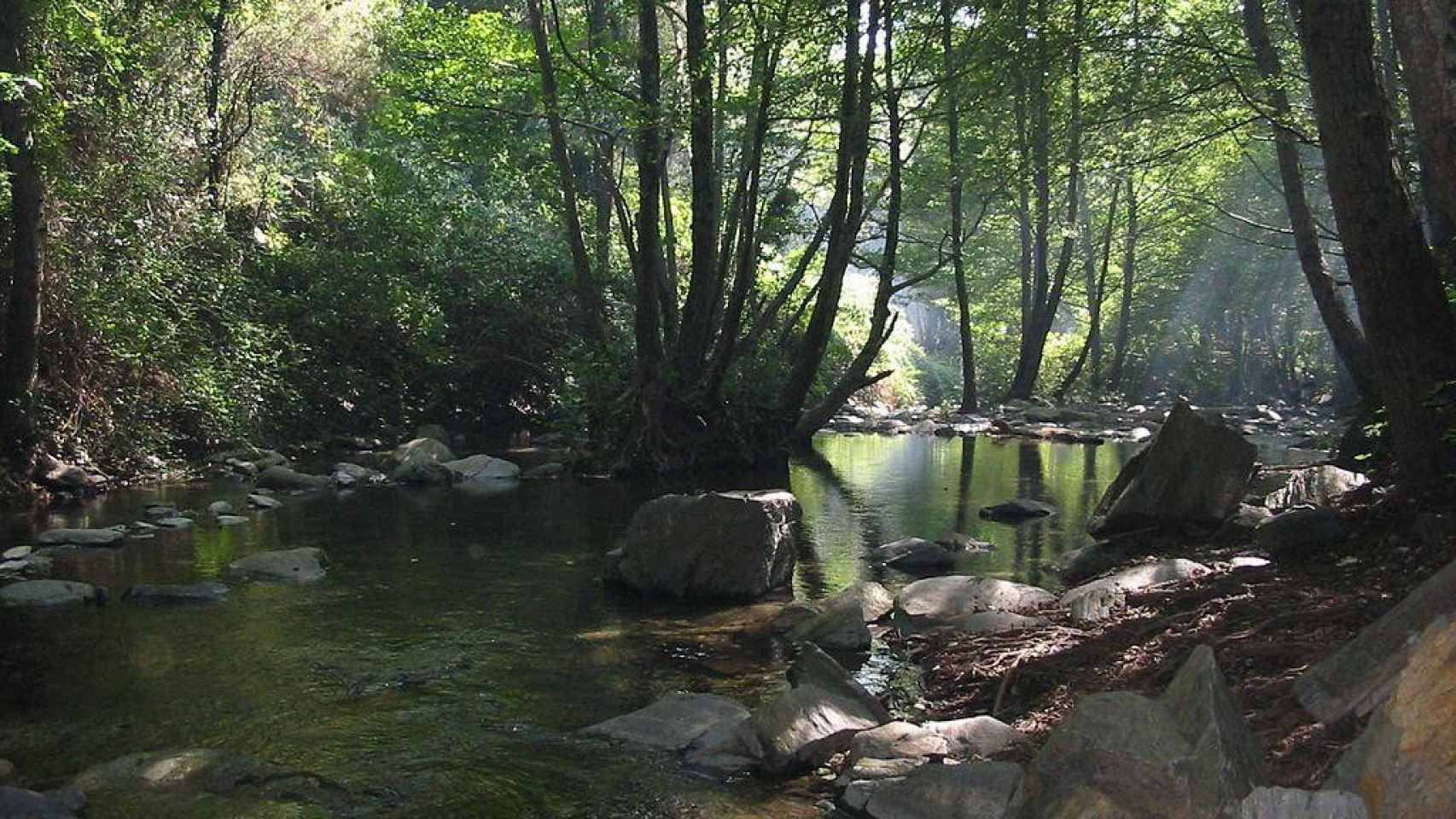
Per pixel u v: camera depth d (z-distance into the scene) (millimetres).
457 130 18500
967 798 4215
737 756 5109
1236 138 18906
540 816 4539
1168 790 3609
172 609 7973
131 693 6109
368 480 15234
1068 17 15828
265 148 21953
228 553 9984
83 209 14305
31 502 12414
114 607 7988
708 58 15516
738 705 5762
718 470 16828
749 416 17922
